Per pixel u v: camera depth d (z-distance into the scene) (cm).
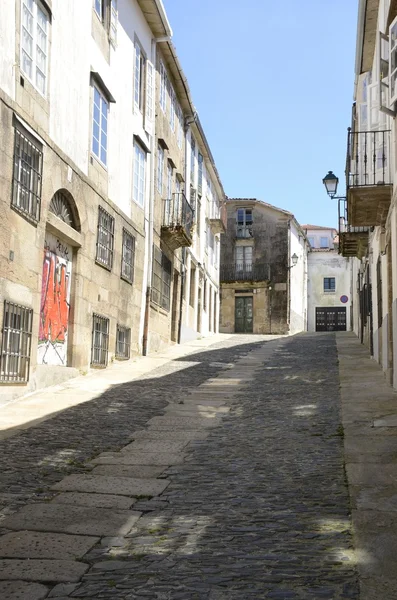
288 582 380
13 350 1077
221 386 1293
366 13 1384
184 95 2345
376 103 1366
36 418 932
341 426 855
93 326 1487
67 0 1303
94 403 1077
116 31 1628
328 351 2072
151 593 368
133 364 1670
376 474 616
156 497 570
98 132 1509
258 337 3011
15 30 1053
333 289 5038
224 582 381
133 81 1788
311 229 5512
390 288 1245
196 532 474
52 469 664
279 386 1279
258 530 475
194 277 2784
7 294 1032
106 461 701
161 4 1847
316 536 459
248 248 4306
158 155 2066
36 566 410
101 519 507
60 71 1266
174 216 2175
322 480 610
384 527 473
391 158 1216
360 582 378
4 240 1015
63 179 1277
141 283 1870
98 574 398
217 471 657
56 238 1292
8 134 1023
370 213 1316
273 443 779
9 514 516
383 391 1134
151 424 912
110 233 1590
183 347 2261
